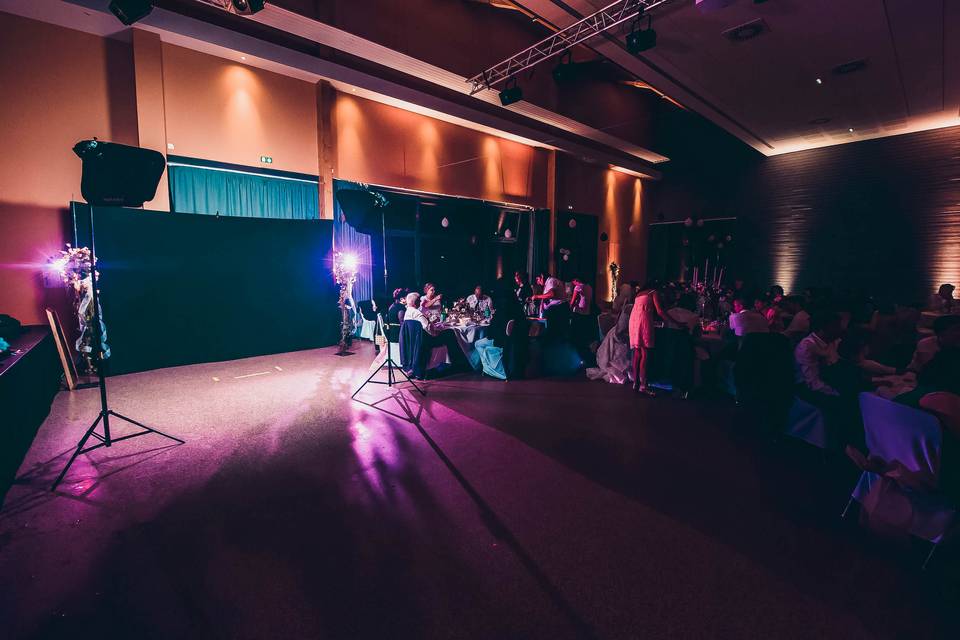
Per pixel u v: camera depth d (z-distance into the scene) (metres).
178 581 2.09
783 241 13.35
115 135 6.12
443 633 1.82
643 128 14.04
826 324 3.51
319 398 4.92
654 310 5.27
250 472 3.16
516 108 10.37
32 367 3.82
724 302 7.88
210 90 6.76
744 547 2.39
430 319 6.09
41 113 5.63
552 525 2.57
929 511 2.16
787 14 5.86
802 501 2.87
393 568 2.20
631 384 5.68
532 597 2.02
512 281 5.91
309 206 8.11
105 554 2.27
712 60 7.18
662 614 1.93
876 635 1.82
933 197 10.84
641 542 2.43
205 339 6.70
